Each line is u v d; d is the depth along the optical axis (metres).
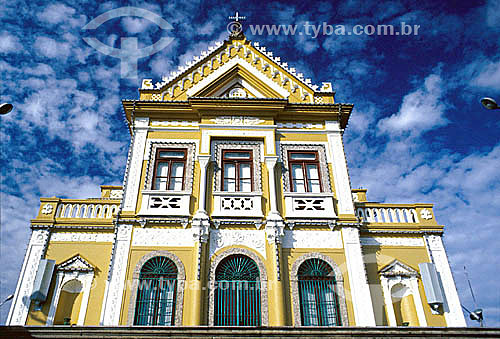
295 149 17.28
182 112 17.73
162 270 14.45
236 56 19.53
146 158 16.72
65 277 14.80
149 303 13.89
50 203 16.19
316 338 12.30
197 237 14.67
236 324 13.64
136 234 15.01
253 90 18.98
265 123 17.56
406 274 15.36
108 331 12.09
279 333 12.29
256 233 15.22
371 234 16.27
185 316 13.63
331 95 18.81
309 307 14.14
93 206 16.31
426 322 14.49
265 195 16.00
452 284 15.25
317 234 15.41
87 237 15.62
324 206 15.89
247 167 16.91
